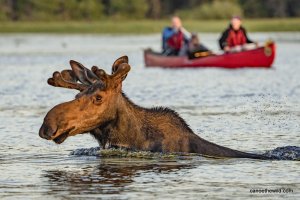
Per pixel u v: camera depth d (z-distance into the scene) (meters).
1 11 181.00
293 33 146.38
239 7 189.38
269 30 156.50
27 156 25.83
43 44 110.25
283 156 25.12
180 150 24.84
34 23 175.50
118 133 24.42
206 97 43.16
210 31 153.50
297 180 21.95
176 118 25.14
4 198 20.16
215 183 21.64
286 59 77.44
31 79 55.56
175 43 70.12
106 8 193.12
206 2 198.88
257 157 25.02
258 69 65.25
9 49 97.75
